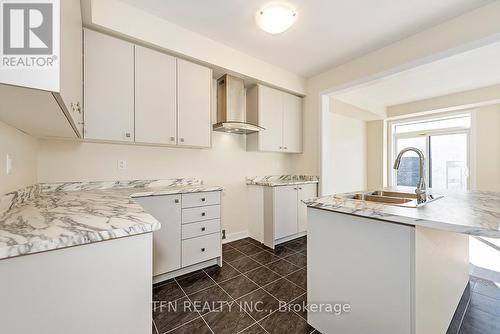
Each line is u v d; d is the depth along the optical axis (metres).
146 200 1.84
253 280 1.99
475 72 2.98
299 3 1.82
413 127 4.82
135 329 0.81
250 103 3.09
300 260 2.44
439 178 4.46
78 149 1.96
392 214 0.99
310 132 3.40
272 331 1.37
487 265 2.24
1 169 1.09
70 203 1.28
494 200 1.43
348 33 2.24
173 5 1.87
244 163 3.19
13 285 0.62
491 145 3.72
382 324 1.06
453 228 0.84
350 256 1.19
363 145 5.22
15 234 0.70
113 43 1.84
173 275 2.03
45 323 0.66
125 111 1.89
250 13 1.96
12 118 1.05
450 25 2.00
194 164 2.69
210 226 2.21
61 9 0.76
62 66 0.77
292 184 3.01
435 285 1.15
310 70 3.14
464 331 1.37
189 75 2.26
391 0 1.78
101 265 0.75
